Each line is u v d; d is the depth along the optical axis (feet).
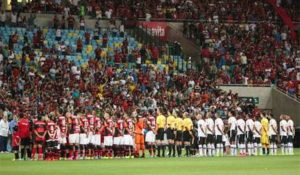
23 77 220.02
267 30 282.97
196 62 264.72
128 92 226.58
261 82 255.09
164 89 232.73
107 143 157.38
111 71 233.35
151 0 285.64
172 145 164.25
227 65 260.42
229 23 288.10
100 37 255.70
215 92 236.84
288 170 110.01
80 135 152.97
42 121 147.54
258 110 224.53
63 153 151.02
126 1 281.74
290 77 258.57
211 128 168.76
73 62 232.32
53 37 249.34
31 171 106.83
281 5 305.12
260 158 154.92
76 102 206.39
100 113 176.76
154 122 163.22
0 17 252.42
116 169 111.75
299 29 292.20
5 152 185.47
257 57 266.77
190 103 224.53
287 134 181.88
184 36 272.10
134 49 251.39
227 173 102.37
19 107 193.77
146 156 164.86
